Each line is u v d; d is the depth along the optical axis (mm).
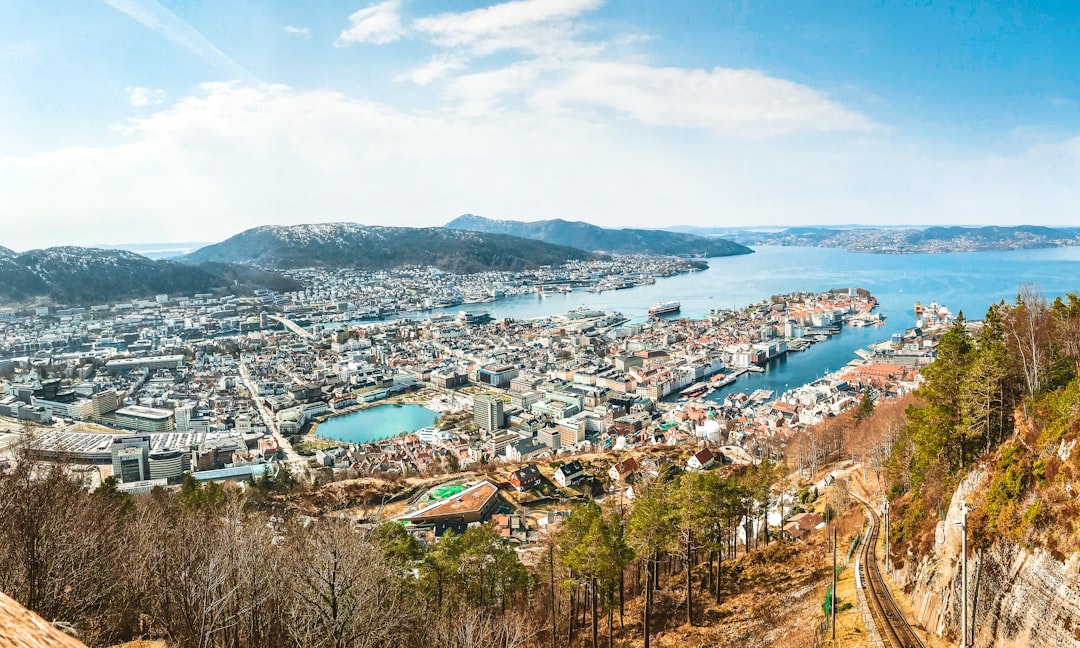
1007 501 55875
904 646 59719
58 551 55688
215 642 54469
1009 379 80562
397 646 61188
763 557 103375
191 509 102188
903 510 93500
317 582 55719
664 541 81125
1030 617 49094
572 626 88125
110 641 57250
